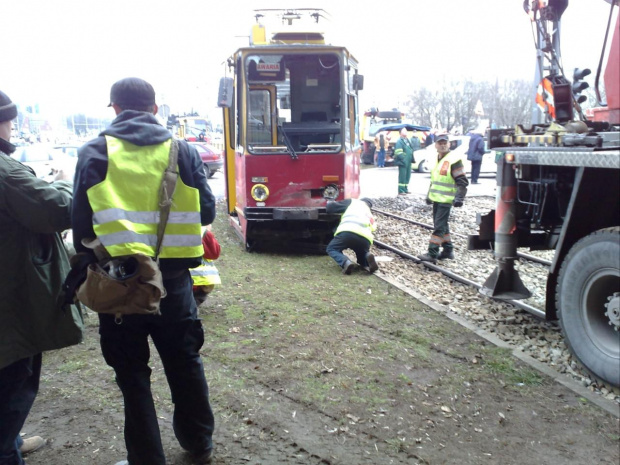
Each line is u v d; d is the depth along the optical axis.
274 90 8.48
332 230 8.79
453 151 8.16
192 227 2.81
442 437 3.43
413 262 8.52
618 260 4.05
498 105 46.09
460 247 9.60
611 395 4.06
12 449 2.87
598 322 4.31
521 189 5.57
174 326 2.87
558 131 4.89
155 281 2.55
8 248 2.66
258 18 9.00
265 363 4.46
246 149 8.26
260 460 3.18
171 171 2.72
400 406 3.79
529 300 6.40
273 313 5.66
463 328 5.34
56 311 2.80
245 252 8.80
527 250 9.27
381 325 5.36
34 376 2.94
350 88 8.73
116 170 2.62
